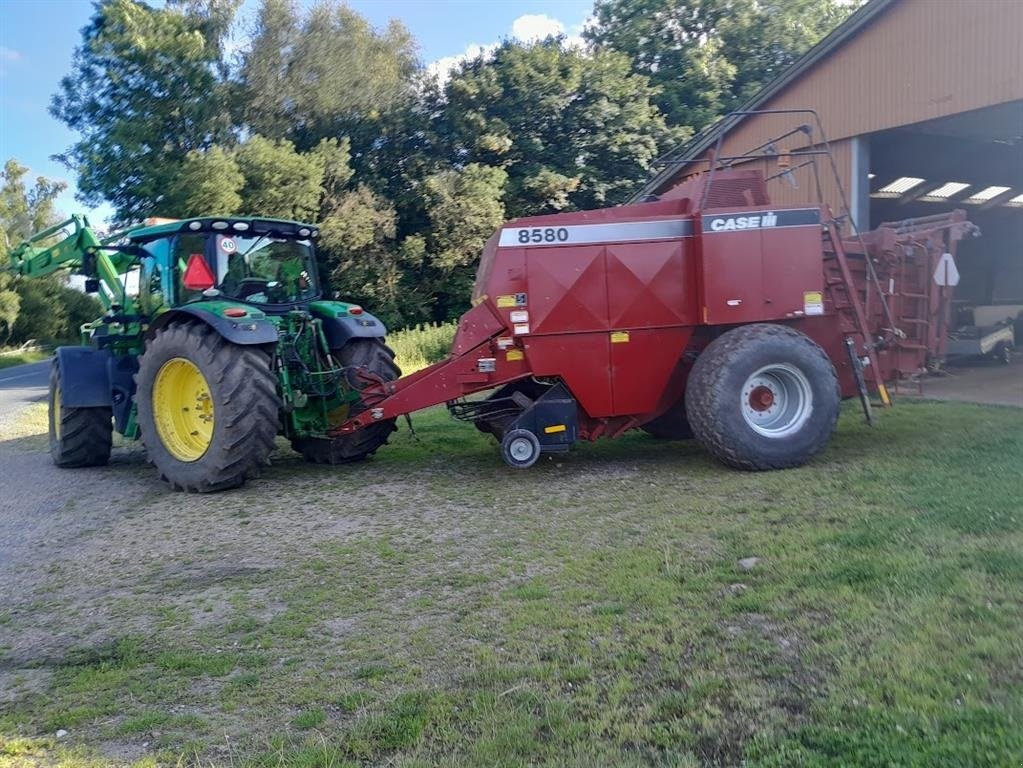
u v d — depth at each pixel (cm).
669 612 404
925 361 863
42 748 318
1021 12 1141
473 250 3141
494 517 626
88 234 1077
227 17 3306
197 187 2791
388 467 859
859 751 270
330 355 892
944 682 307
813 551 470
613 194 3350
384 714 324
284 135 3322
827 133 1437
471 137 3278
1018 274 2506
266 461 778
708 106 3497
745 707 307
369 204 3048
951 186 2188
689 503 621
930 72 1262
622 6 3809
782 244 745
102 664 394
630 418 788
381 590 478
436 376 794
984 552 434
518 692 334
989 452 692
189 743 315
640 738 293
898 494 580
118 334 942
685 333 765
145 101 3156
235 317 759
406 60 3509
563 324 752
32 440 1250
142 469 938
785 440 709
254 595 482
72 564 563
